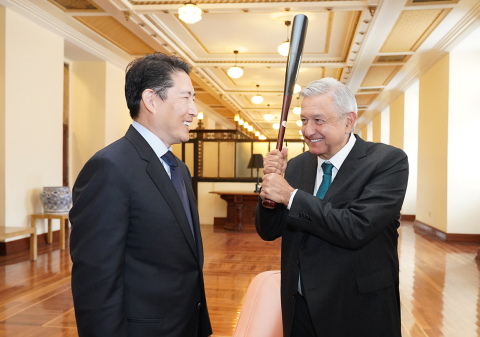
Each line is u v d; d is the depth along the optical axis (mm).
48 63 7277
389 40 7613
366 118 17344
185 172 1661
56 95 7496
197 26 7562
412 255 6602
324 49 8680
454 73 8164
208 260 6078
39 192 7090
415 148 12117
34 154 6980
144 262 1329
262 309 1361
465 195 8148
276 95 13438
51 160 7391
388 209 1406
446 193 8258
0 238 5301
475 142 8109
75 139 9320
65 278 4844
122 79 9984
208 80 11172
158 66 1400
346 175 1518
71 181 9297
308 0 6199
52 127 7410
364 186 1492
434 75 9070
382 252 1515
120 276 1237
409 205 12492
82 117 9297
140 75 1403
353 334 1436
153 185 1345
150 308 1305
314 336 1538
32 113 6926
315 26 7391
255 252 6723
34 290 4367
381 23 6754
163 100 1401
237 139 10617
